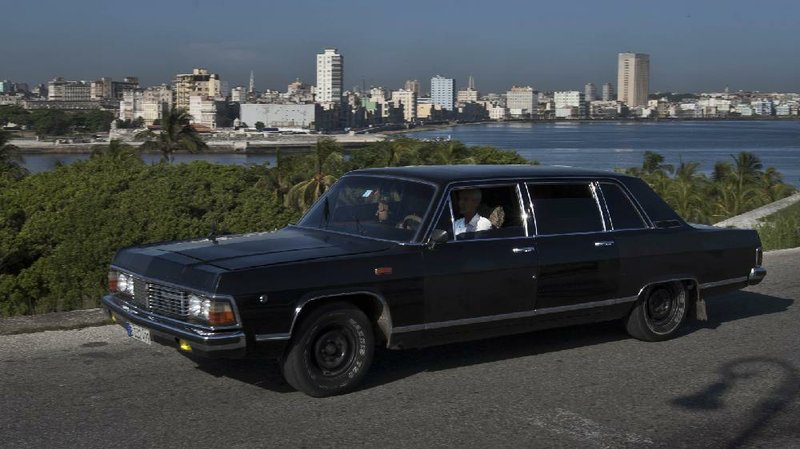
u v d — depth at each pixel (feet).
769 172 197.47
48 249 32.22
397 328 20.18
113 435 16.97
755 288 35.53
